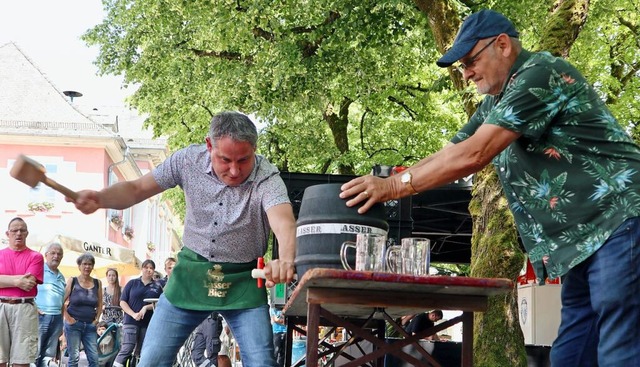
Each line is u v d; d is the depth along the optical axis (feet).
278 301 22.75
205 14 49.55
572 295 11.71
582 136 10.73
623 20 56.08
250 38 49.67
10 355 31.83
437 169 11.00
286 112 57.06
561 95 10.70
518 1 41.09
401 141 67.41
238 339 13.82
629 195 10.46
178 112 64.54
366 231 11.62
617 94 58.65
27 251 32.58
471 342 11.17
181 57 57.72
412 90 62.44
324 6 44.27
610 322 10.44
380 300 10.72
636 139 56.80
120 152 119.96
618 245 10.37
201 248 13.80
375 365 17.46
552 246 10.93
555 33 26.11
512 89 10.80
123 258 65.05
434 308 10.89
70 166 115.03
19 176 12.17
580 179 10.71
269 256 59.11
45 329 37.96
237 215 13.61
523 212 11.35
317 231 11.69
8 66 123.13
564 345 11.77
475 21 11.43
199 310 13.65
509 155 11.32
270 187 13.58
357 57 49.57
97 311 40.70
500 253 24.53
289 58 47.85
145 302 39.99
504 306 24.45
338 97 54.85
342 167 62.59
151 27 58.23
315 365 10.57
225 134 13.02
